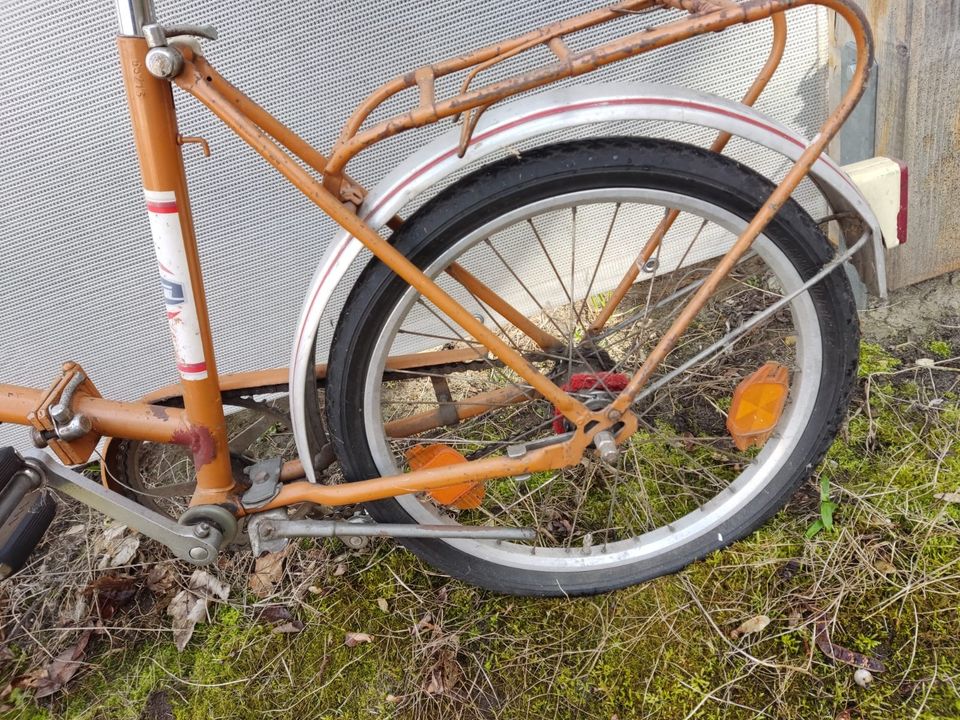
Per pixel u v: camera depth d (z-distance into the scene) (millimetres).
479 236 1071
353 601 1446
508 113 992
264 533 1223
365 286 1089
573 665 1296
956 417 1527
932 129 1525
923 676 1179
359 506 1505
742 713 1188
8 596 1557
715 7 874
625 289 1350
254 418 1828
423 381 1885
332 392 1159
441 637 1363
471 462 1182
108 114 1438
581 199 1063
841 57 1555
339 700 1306
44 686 1387
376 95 957
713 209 1088
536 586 1375
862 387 1609
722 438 1519
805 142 1062
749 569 1363
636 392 1136
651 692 1239
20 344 1698
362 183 1607
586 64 854
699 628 1305
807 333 1215
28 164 1457
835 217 1191
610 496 1551
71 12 1308
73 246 1589
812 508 1433
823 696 1184
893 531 1365
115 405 1179
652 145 1035
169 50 891
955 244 1692
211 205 1575
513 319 1311
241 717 1306
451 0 1421
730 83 1662
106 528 1667
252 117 1019
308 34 1402
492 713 1256
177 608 1487
